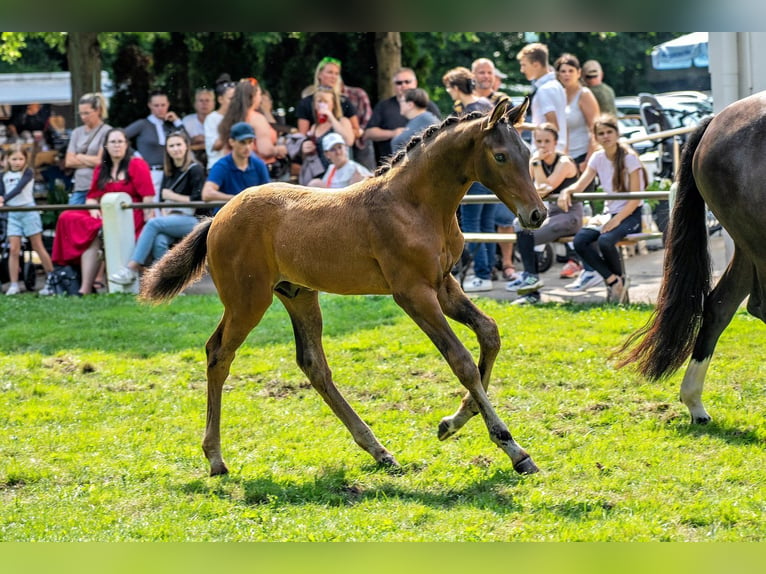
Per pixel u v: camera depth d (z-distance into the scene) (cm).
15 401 1031
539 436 846
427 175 744
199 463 827
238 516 699
